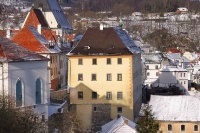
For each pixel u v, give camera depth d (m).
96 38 98.12
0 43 68.00
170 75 157.75
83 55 95.00
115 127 74.06
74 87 95.69
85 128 94.44
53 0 189.75
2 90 63.66
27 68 67.38
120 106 94.88
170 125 84.81
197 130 84.50
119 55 94.25
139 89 109.38
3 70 64.25
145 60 169.00
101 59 95.00
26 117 54.09
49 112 77.69
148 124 61.41
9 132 48.31
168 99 88.88
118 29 103.25
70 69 95.81
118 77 94.81
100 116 95.19
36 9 159.50
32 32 110.19
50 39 127.31
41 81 70.00
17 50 68.81
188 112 85.81
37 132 57.22
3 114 48.78
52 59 113.44
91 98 95.38
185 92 142.62
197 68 193.62
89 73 95.38
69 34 177.62
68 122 79.12
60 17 188.88
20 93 66.25
